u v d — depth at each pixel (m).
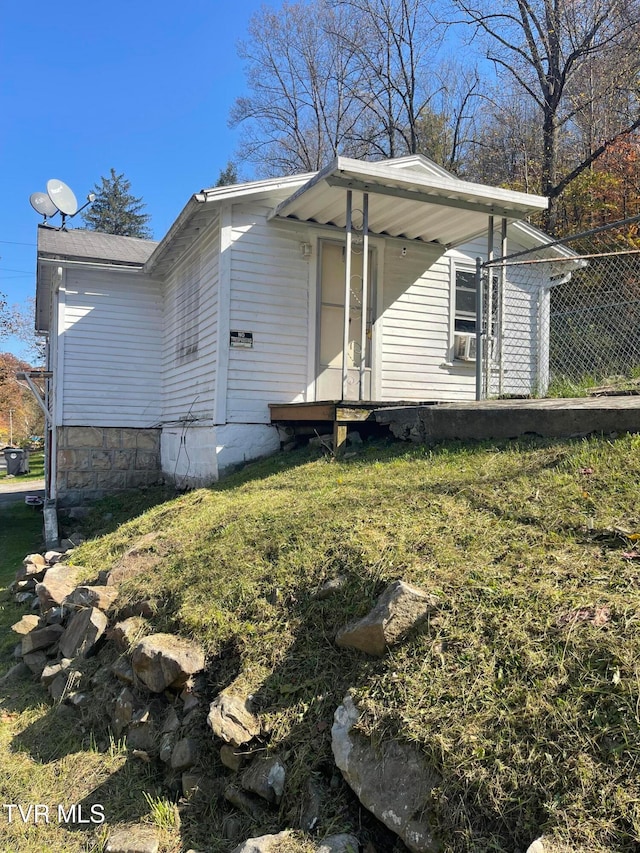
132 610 3.84
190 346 8.95
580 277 9.93
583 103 16.36
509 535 2.78
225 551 3.82
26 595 5.96
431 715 1.96
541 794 1.60
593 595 2.14
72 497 10.41
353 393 8.34
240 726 2.45
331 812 2.02
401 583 2.48
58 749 3.10
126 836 2.28
